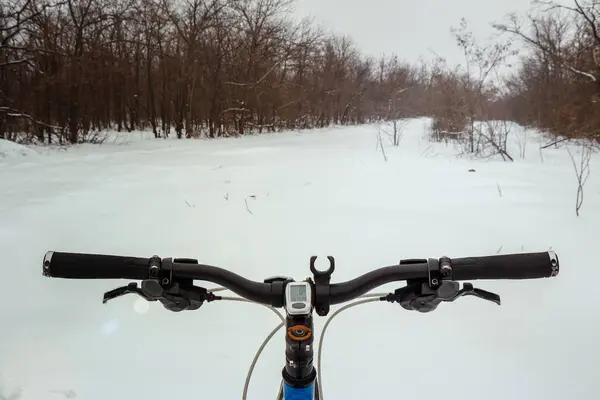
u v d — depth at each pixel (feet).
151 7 73.41
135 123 96.78
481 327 10.98
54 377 8.94
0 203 24.09
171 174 34.53
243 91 85.35
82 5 62.95
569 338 10.44
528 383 8.92
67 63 61.16
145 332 10.67
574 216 20.72
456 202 24.02
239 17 82.12
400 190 27.43
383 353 9.91
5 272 14.12
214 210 22.21
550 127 60.64
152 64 86.17
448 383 8.94
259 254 15.78
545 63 63.72
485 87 51.39
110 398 8.42
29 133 60.90
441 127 66.23
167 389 8.68
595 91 51.39
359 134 90.22
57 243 16.97
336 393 8.64
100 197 25.79
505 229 18.72
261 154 49.88
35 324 10.97
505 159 43.09
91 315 11.47
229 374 9.13
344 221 20.01
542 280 13.58
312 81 119.96
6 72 57.21
